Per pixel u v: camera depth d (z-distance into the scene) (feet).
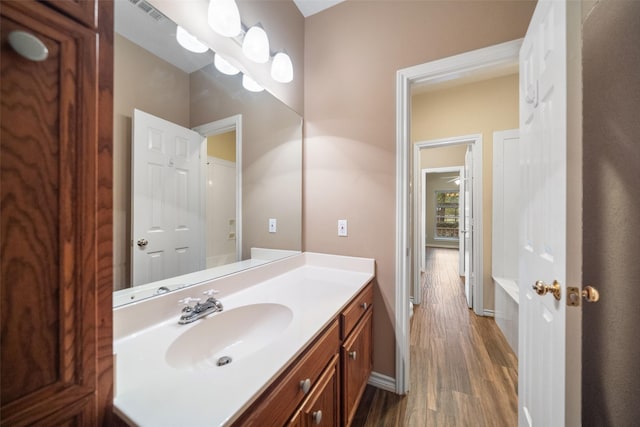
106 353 1.82
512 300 6.81
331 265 5.74
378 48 5.31
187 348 2.90
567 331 2.54
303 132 6.08
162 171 3.40
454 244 28.14
